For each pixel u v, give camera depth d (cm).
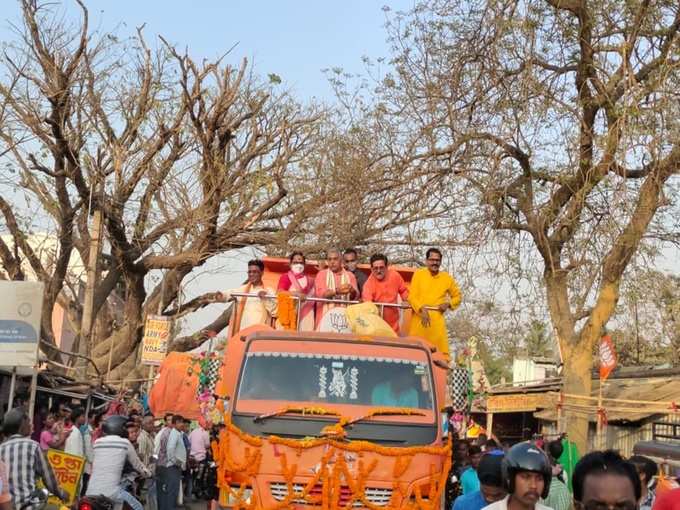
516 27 1755
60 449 1305
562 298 2030
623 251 1911
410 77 1969
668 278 2028
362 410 1040
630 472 403
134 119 2822
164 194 2919
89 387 2111
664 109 1644
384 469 1009
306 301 1270
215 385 1164
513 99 1762
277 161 2928
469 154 1888
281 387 1053
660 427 2066
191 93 2820
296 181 2884
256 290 1329
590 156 1781
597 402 1953
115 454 1088
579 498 414
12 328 1401
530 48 1755
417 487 1013
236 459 1014
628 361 2989
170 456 1691
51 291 2792
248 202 2864
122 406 1980
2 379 1742
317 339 1097
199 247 2927
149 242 2944
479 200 1866
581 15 1775
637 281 1892
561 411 1883
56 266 2812
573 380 1998
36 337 1405
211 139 2806
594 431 2402
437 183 1911
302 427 1023
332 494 991
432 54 1942
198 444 2206
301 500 995
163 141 2847
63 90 2530
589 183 1739
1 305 1400
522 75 1791
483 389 1278
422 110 1944
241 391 1049
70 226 2795
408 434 1034
